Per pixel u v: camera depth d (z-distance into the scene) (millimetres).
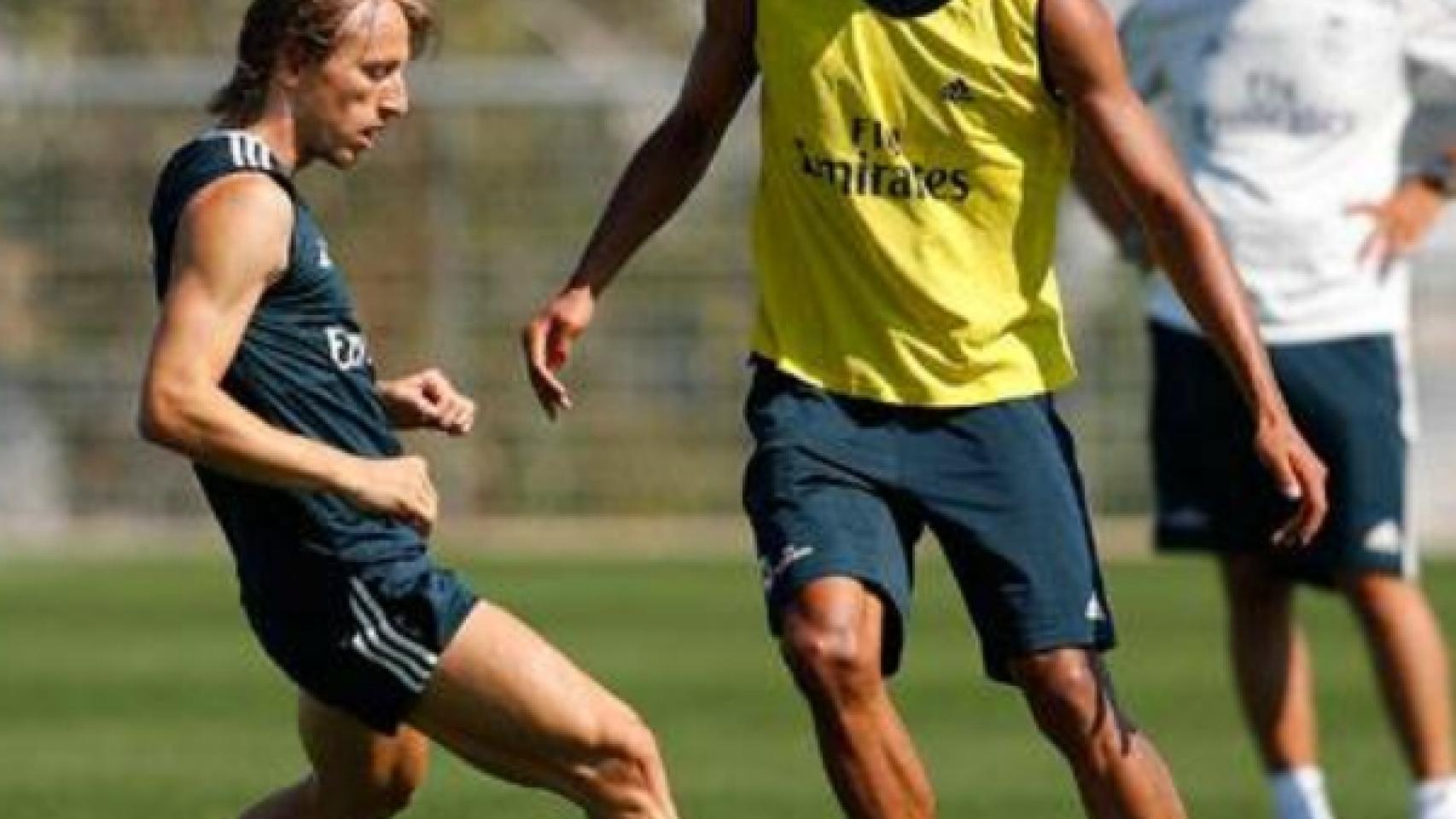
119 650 49125
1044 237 24625
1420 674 31750
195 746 39312
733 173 68562
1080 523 24766
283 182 22516
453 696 22922
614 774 23062
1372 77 31859
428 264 68188
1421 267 68312
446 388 24375
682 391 68562
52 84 68312
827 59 24266
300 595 22922
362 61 22844
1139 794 24688
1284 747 32156
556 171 68062
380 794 24688
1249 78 31938
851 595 24047
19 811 34312
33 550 66250
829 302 24672
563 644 49719
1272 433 24094
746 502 24812
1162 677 45625
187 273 22078
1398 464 31797
